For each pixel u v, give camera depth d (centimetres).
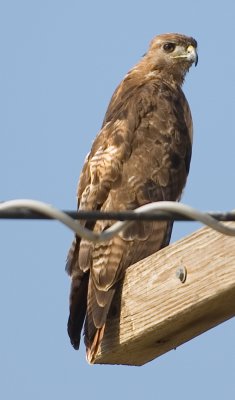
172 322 1032
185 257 1013
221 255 968
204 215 750
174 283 1025
